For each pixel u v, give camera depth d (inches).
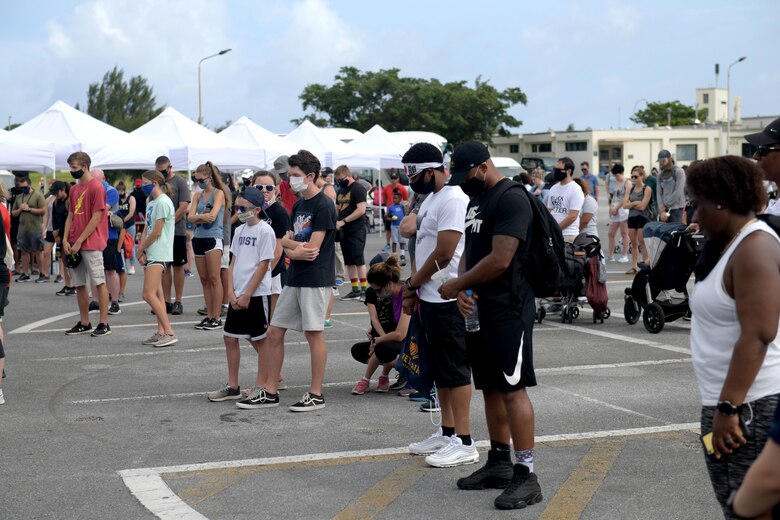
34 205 700.0
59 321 494.3
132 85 3319.4
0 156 695.1
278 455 243.3
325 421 279.3
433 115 2529.5
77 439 259.9
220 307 461.4
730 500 99.2
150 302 410.0
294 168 282.0
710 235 135.0
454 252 229.9
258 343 304.7
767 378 131.0
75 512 199.9
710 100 4729.3
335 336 434.9
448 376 230.5
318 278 288.8
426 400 295.1
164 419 283.1
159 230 406.0
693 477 220.8
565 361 367.2
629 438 255.4
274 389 299.4
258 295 301.7
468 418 235.3
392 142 1096.2
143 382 338.0
